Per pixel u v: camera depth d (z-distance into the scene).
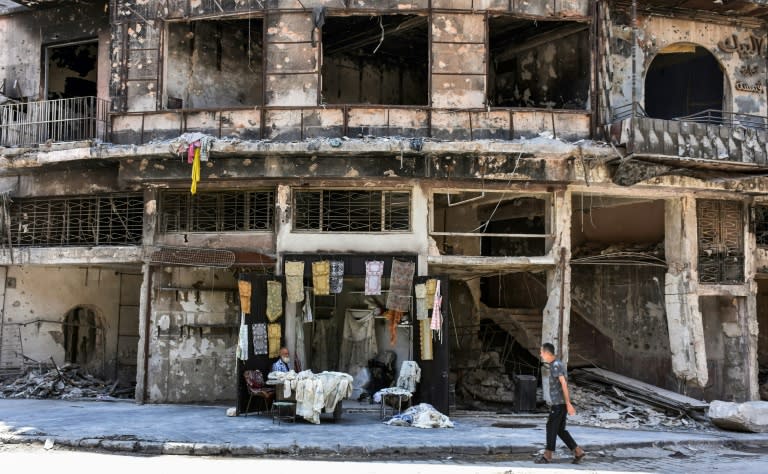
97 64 19.56
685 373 17.30
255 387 14.36
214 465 10.05
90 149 16.75
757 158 16.38
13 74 19.66
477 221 21.62
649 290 18.81
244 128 16.48
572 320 20.73
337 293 16.84
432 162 16.19
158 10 17.14
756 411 14.70
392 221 16.56
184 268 17.31
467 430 13.27
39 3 19.06
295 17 16.48
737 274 17.97
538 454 11.26
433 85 16.27
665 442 12.87
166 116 16.86
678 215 17.64
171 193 17.34
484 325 21.78
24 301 19.61
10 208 19.02
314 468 9.91
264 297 15.29
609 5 17.05
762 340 23.12
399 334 16.83
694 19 17.81
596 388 18.16
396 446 11.20
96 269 20.75
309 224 16.64
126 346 21.12
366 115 16.27
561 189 16.59
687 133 15.88
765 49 18.36
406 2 16.36
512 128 16.31
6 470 9.56
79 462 10.14
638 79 17.33
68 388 18.48
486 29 16.38
